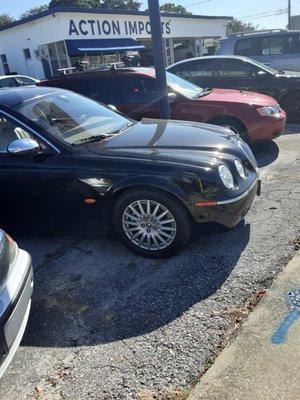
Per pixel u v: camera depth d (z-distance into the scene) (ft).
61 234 14.64
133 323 9.70
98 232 13.20
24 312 8.59
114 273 11.93
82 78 23.09
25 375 8.57
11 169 13.06
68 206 12.91
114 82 22.52
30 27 75.00
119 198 12.22
